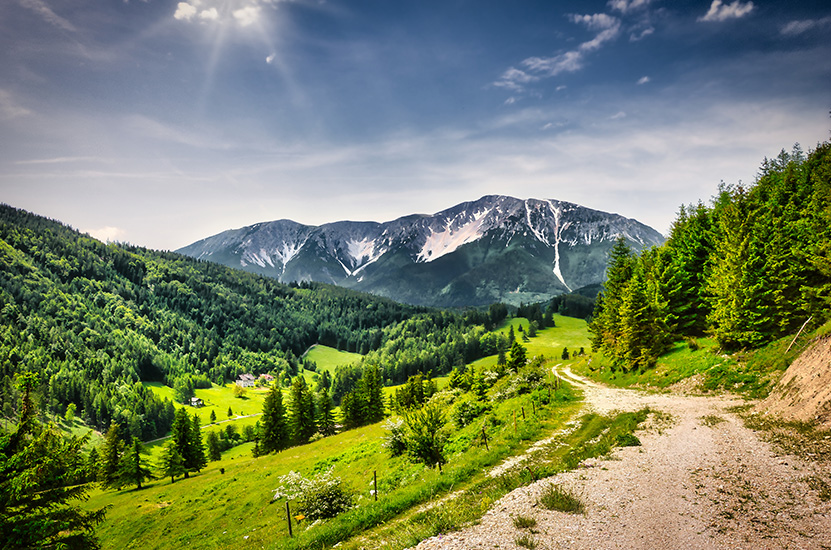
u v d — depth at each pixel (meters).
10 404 140.25
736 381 31.77
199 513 39.94
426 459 25.52
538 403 34.44
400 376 189.50
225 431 134.38
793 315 34.25
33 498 13.94
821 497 11.89
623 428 23.80
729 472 15.03
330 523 16.84
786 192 44.84
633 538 10.72
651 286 50.53
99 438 140.62
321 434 77.50
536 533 11.46
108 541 39.22
